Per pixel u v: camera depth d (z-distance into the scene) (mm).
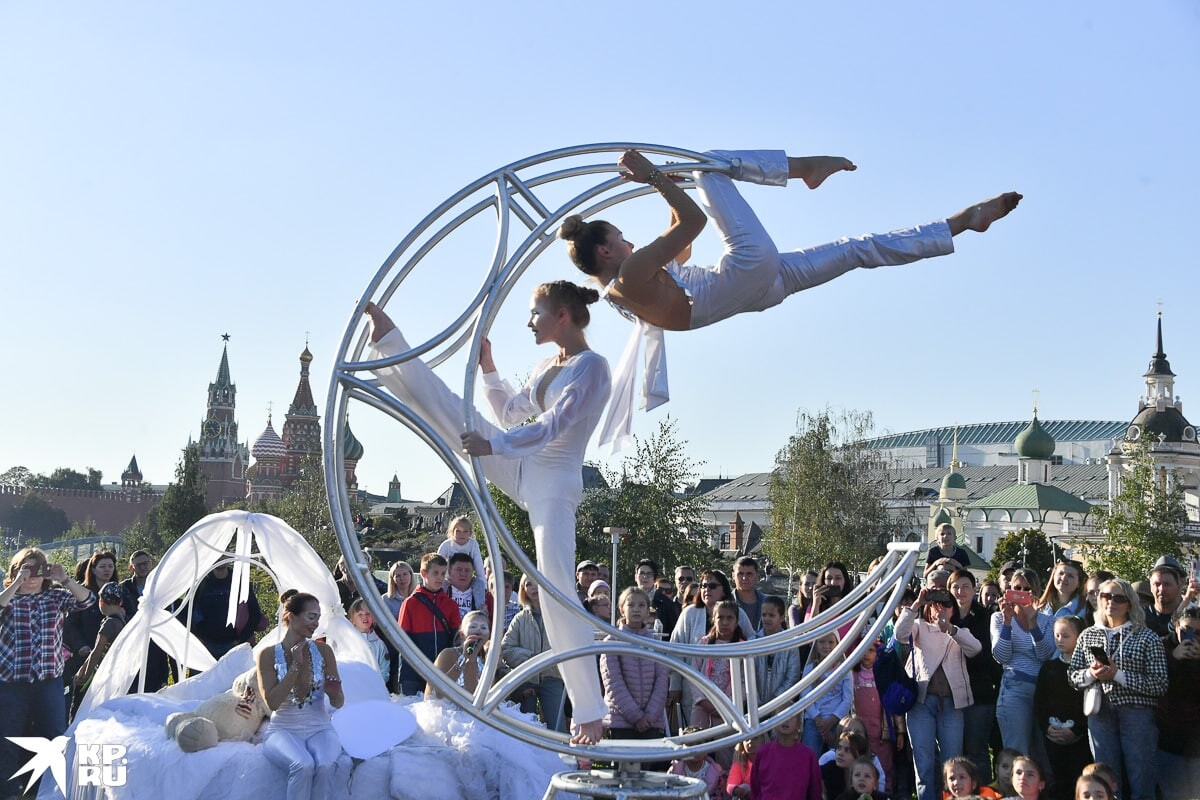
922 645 7863
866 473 55156
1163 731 6988
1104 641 7188
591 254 4520
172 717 7262
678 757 4414
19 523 120188
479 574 9805
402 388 4574
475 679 7707
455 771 7016
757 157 4477
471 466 4301
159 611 9133
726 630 8016
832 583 8844
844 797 7180
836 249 4469
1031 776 6672
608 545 30781
